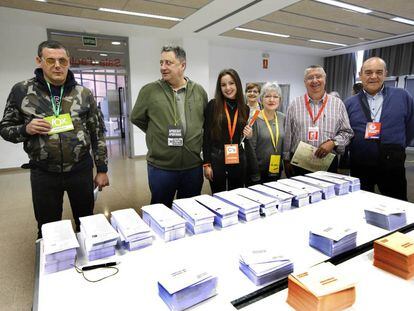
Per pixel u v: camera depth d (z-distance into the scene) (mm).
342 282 763
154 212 1244
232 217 1255
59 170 1657
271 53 8414
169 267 935
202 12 4629
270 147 2322
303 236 1154
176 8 4422
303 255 1016
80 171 1744
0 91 5184
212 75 7578
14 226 2955
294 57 8844
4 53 5133
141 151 6758
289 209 1438
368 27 5629
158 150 1883
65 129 1621
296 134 2260
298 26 5512
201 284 781
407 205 1463
